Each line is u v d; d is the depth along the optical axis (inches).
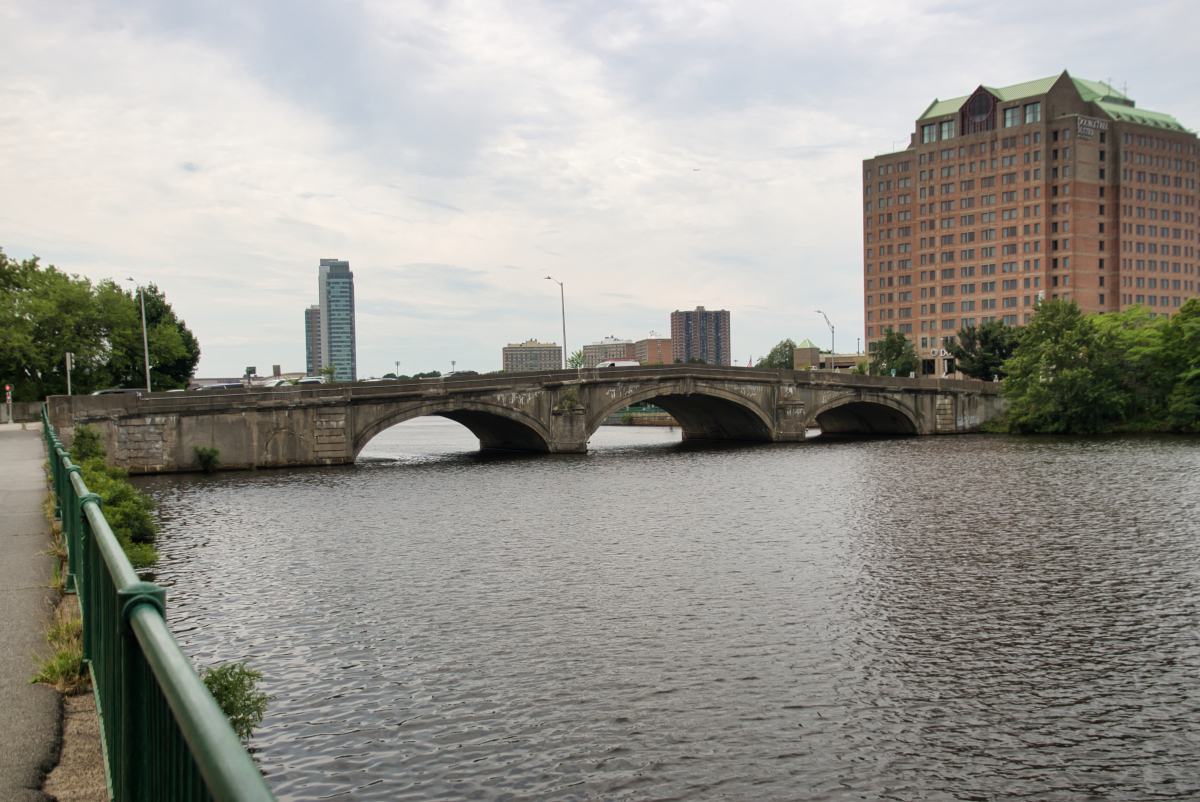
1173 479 2459.4
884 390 4672.7
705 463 3240.7
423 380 3289.9
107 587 307.1
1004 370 5310.0
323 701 832.9
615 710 814.5
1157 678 901.2
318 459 3090.6
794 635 1034.1
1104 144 7391.7
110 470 1755.7
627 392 3905.0
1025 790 680.4
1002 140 7578.7
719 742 751.7
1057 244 7362.2
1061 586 1259.2
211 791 141.3
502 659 951.0
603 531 1727.4
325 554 1503.4
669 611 1131.9
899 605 1162.0
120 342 3880.4
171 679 179.0
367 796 657.6
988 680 895.7
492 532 1718.8
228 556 1485.0
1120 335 4576.8
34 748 339.3
